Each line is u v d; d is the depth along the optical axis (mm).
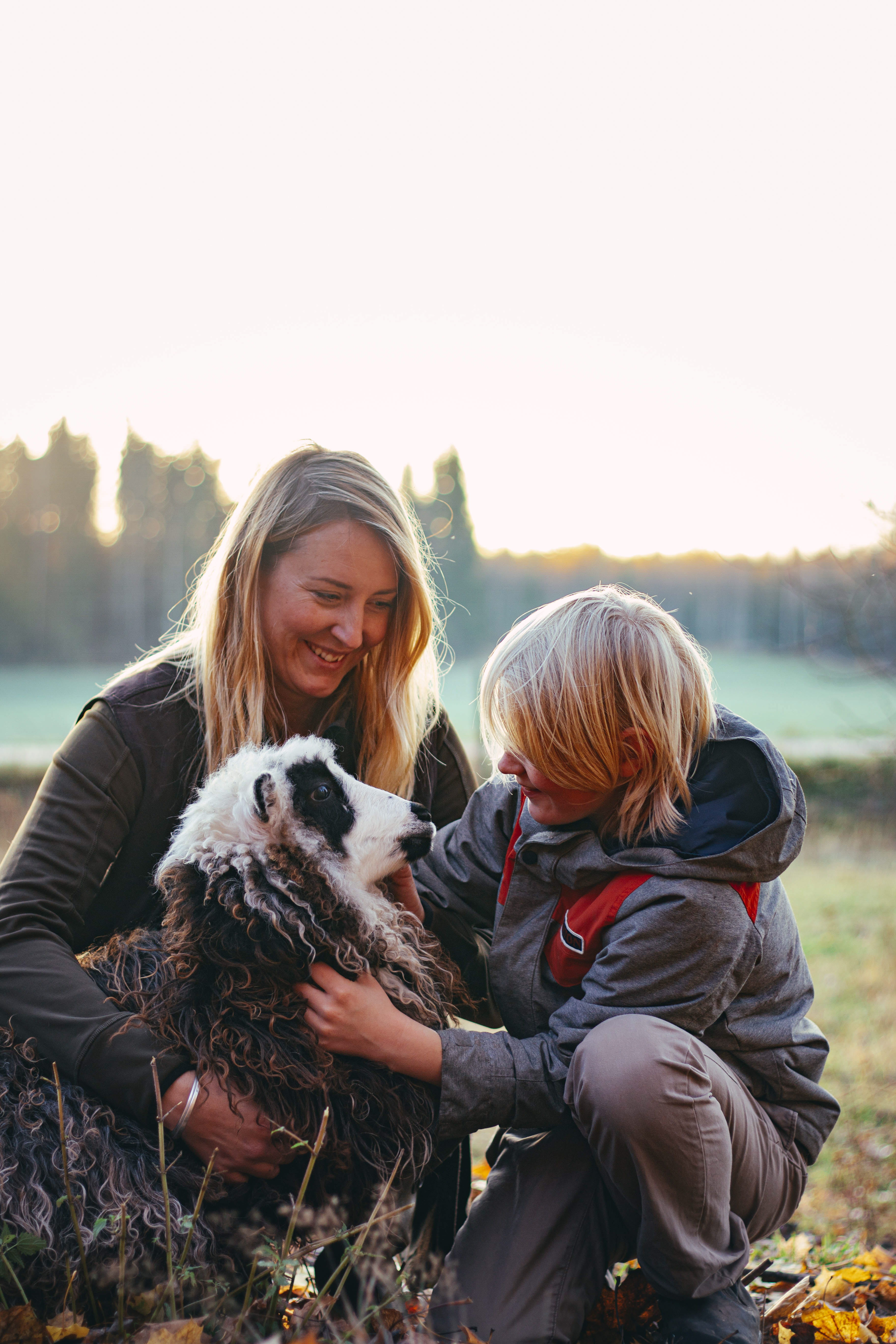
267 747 2645
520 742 2375
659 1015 2266
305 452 2857
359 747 3074
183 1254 2055
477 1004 2885
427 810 2721
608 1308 2436
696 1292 2156
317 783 2484
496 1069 2311
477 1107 2309
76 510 73500
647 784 2371
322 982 2355
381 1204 2145
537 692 2326
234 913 2322
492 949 2627
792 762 15461
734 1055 2432
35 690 49938
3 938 2371
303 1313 2127
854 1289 2607
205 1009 2332
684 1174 2127
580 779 2369
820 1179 4125
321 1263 2438
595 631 2346
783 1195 2457
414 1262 2496
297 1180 2320
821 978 7570
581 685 2297
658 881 2318
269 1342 1698
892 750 14617
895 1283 2691
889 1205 3789
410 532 2889
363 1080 2373
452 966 2781
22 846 2506
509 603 76250
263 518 2740
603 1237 2326
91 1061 2242
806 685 45500
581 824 2469
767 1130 2402
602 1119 2137
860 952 8164
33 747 24625
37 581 71500
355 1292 2336
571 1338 2238
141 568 73438
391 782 3012
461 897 2842
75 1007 2297
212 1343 1947
